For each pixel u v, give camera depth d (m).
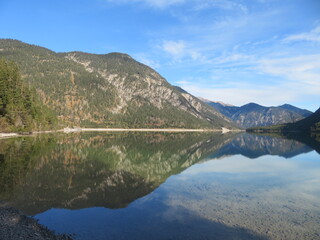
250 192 24.28
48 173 32.72
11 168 34.44
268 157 53.97
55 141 77.75
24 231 14.34
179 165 42.47
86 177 31.45
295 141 110.75
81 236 14.25
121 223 16.20
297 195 23.31
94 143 80.25
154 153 60.59
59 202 20.97
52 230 15.05
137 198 22.25
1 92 90.56
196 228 15.44
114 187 26.48
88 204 20.47
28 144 63.72
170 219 16.92
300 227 15.76
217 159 50.72
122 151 62.31
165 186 26.98
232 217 17.36
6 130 88.50
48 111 140.00
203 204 20.38
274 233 14.85
